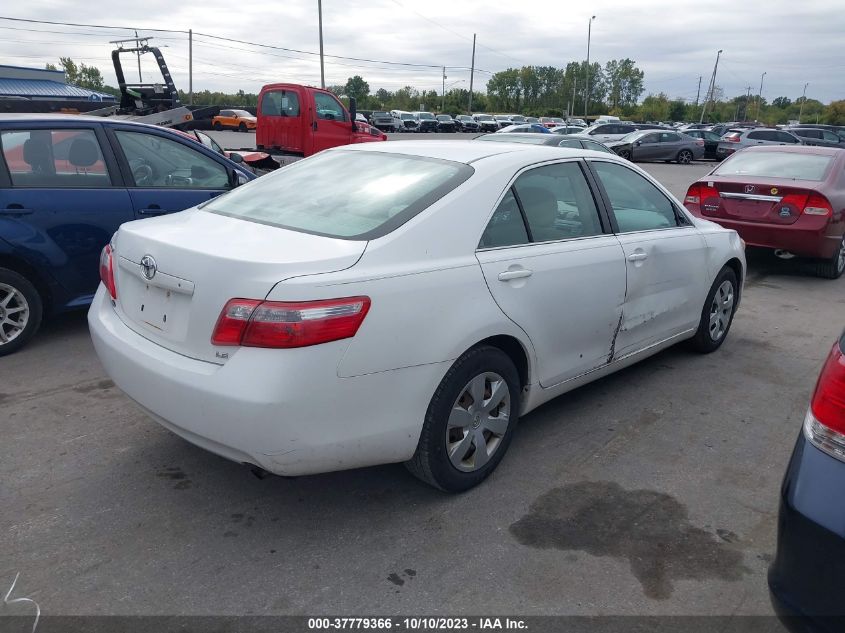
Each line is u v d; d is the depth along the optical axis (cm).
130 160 547
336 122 1361
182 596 264
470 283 313
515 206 352
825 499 201
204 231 313
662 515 326
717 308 537
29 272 507
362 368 276
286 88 1332
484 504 330
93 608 257
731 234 541
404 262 295
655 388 478
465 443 329
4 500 323
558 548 299
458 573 281
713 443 400
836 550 196
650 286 437
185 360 284
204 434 274
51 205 500
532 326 347
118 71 1188
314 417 268
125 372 307
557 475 359
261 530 307
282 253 279
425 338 294
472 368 320
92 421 404
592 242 392
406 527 311
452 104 10731
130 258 318
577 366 392
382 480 350
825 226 789
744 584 279
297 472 276
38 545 292
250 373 262
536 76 12306
